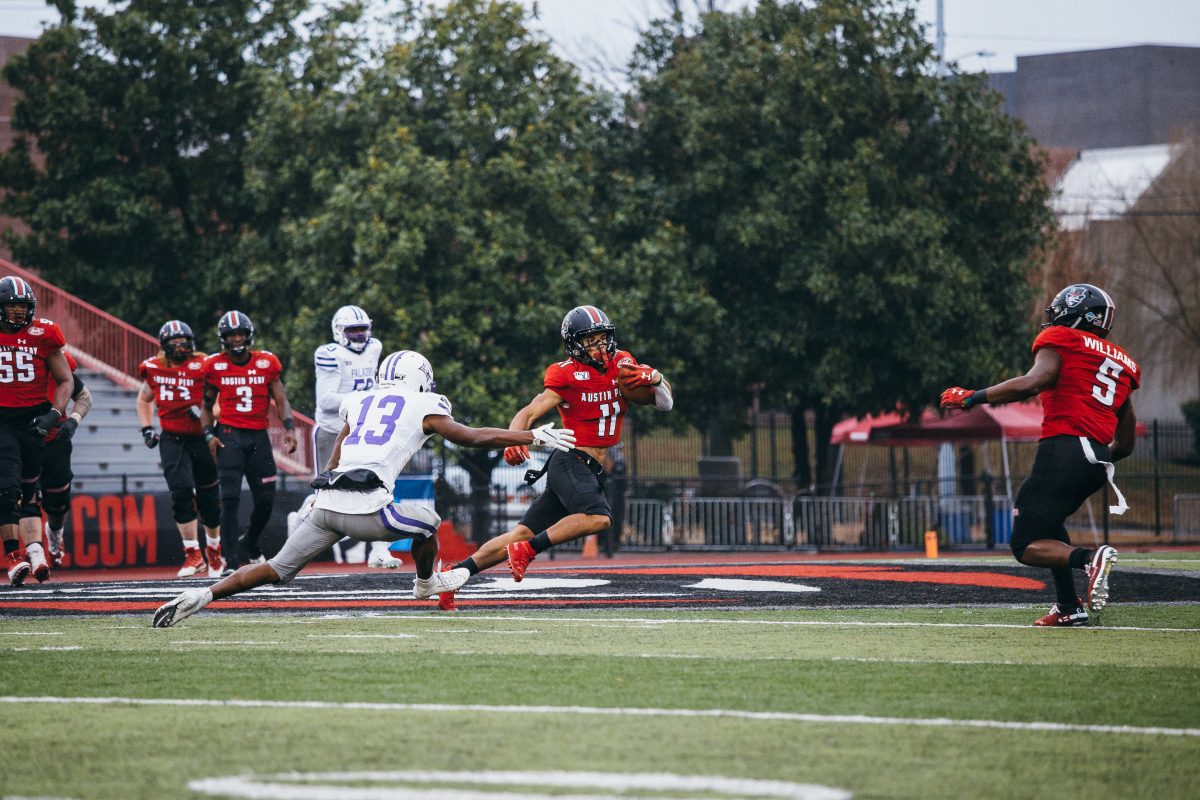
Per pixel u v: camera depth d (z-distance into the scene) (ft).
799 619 107.65
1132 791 50.96
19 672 77.61
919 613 113.29
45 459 137.28
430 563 109.19
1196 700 69.05
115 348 276.62
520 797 48.80
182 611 97.40
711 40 326.85
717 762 54.54
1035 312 424.46
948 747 57.72
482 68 294.46
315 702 67.82
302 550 98.89
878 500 298.15
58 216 321.73
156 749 57.00
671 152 329.93
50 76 335.67
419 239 273.33
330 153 297.12
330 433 160.56
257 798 48.75
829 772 53.01
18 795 49.65
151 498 224.12
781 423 561.43
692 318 307.58
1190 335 508.12
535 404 109.70
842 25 315.99
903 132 322.55
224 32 327.67
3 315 126.41
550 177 288.30
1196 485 431.43
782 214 306.55
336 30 310.45
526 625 101.81
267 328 304.50
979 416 320.70
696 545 296.51
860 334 312.29
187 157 333.62
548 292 285.64
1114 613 112.98
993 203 330.95
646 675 76.07
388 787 50.21
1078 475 103.14
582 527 108.58
